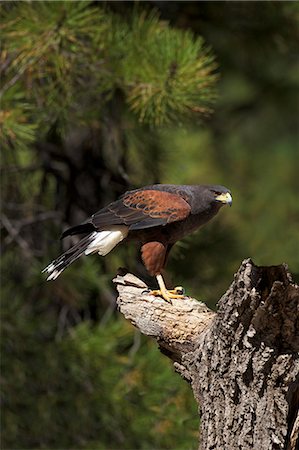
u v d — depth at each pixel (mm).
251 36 15156
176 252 12609
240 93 20219
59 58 10164
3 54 10391
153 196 8492
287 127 22406
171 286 8594
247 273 5957
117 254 12523
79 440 12430
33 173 13148
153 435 11922
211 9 14461
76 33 10195
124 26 11133
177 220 8391
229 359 6387
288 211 19078
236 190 18750
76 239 12633
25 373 12492
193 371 6789
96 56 10508
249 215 18438
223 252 13516
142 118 10469
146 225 8320
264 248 16094
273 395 6281
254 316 6055
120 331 12398
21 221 12805
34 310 12828
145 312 7129
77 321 12875
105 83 10578
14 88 10383
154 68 10234
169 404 11969
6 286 12820
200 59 10469
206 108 10609
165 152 12789
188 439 11734
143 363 12180
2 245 12898
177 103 10227
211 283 13164
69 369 12438
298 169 21391
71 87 10688
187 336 6926
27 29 10055
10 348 12484
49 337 12734
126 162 12664
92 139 13031
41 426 12453
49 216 12852
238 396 6410
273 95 19875
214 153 19125
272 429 6312
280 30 14867
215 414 6551
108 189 13023
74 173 13102
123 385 12211
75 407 12320
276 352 6203
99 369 12312
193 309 7117
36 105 10852
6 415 12422
